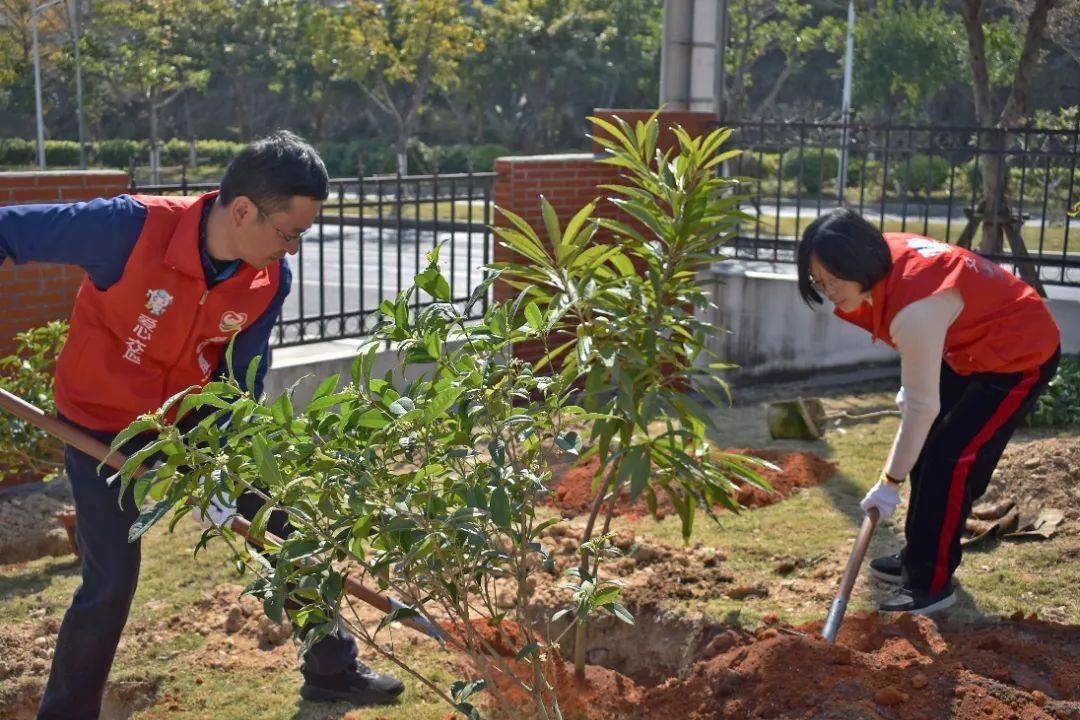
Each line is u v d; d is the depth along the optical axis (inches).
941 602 164.7
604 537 121.3
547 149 1840.6
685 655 164.1
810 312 322.0
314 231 802.8
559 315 123.8
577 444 108.8
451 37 1462.8
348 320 425.4
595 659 171.8
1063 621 160.9
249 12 1806.1
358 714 146.4
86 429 129.0
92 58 1636.3
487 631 164.7
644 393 147.0
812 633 153.5
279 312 137.5
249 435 102.8
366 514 101.2
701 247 154.4
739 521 207.2
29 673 158.7
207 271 125.1
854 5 1218.6
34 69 1690.5
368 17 1473.9
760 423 281.3
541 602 172.2
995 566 182.4
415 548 102.2
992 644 142.8
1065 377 277.1
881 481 157.3
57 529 211.5
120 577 130.5
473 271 566.6
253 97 2007.9
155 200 127.6
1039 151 314.3
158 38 1680.6
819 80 1552.7
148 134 2117.4
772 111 1341.0
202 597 180.1
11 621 174.2
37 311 241.3
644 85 1745.8
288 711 148.3
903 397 172.7
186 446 100.7
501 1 1710.1
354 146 1801.2
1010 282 156.9
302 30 1743.4
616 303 149.4
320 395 103.7
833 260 145.5
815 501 218.1
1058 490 206.5
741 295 319.6
